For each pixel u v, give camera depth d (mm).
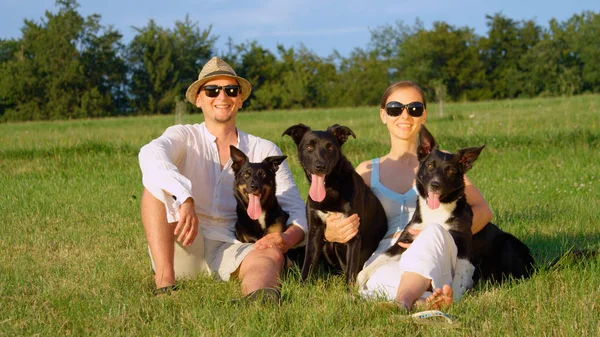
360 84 75312
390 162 5453
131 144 15586
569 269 4680
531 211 7574
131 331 3713
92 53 69562
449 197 4559
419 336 3564
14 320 3986
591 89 72000
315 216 5086
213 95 5438
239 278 4844
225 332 3637
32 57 72125
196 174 5344
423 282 3982
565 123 18562
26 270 5363
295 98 72938
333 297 4234
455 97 75438
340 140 5441
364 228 5211
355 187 5043
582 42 71500
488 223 5105
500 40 76562
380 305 3842
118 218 7871
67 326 3871
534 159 12094
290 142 15133
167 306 4223
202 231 5203
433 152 4703
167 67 72000
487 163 11852
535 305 4000
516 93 74250
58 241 6691
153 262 4895
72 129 29750
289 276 4938
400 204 5312
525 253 4988
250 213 5141
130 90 72938
